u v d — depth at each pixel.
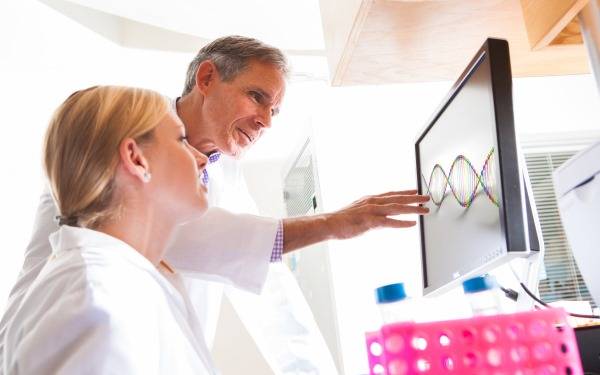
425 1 1.04
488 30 1.17
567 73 1.35
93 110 0.83
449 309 2.16
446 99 1.14
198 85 1.46
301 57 2.68
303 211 2.54
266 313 1.53
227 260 1.21
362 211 1.19
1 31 1.98
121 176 0.81
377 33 1.15
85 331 0.59
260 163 3.16
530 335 0.65
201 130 1.46
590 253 0.96
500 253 0.85
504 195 0.83
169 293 0.84
